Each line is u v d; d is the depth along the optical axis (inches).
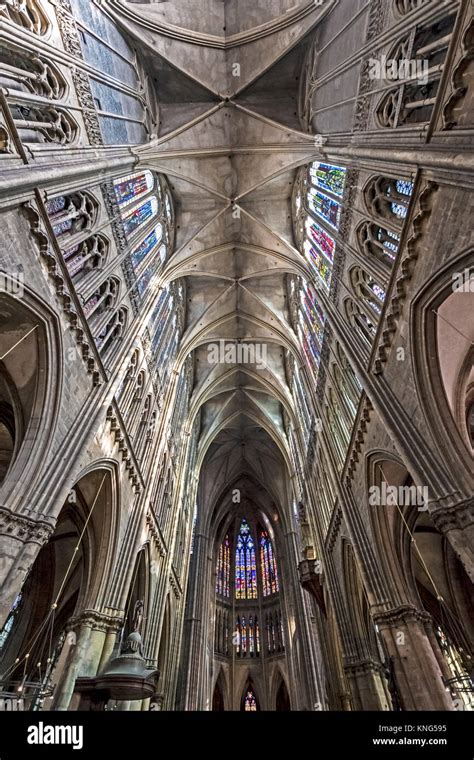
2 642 558.9
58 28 432.8
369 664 555.5
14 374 382.6
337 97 557.3
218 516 1509.6
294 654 1087.6
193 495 1124.5
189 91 729.6
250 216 837.8
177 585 886.4
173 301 894.4
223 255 921.5
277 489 1411.2
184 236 856.3
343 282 571.8
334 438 672.4
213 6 694.5
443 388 360.2
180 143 725.9
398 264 398.3
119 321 565.0
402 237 384.5
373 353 454.3
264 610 1419.8
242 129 762.2
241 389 1237.7
